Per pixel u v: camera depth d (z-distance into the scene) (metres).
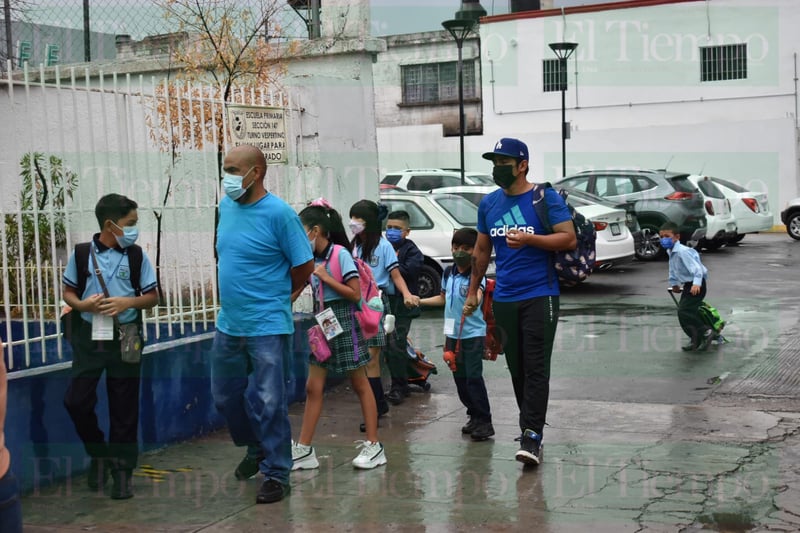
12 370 5.56
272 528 4.92
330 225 6.18
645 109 30.16
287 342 5.55
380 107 34.38
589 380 8.66
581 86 30.69
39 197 6.98
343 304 5.97
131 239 5.44
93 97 7.04
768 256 19.66
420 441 6.68
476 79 33.09
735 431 6.73
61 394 5.69
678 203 18.88
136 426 5.54
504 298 6.11
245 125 7.68
